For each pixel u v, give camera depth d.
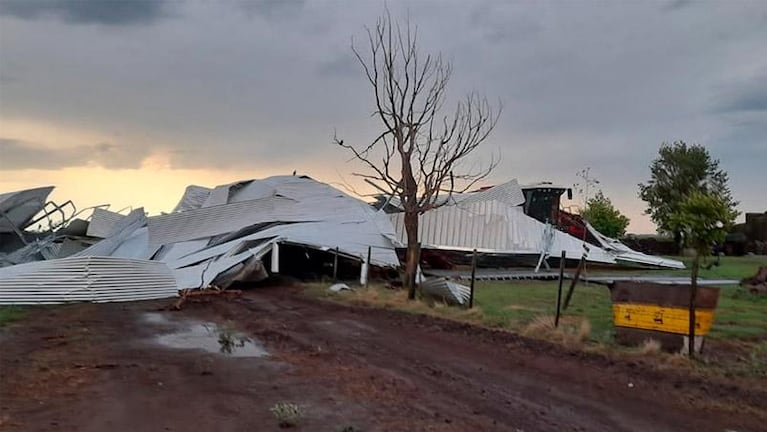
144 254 32.12
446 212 40.78
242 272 25.09
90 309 18.28
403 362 10.08
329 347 11.38
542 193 51.03
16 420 6.56
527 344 11.34
